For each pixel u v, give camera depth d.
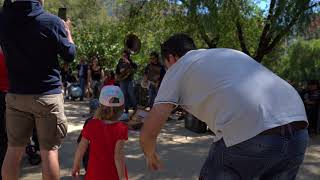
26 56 3.61
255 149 2.46
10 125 3.81
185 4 13.16
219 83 2.54
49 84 3.68
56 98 3.72
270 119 2.47
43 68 3.65
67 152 6.78
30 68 3.62
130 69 10.68
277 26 12.12
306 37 13.23
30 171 5.65
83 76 15.20
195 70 2.60
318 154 6.93
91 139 4.04
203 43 15.73
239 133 2.48
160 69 10.87
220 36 14.23
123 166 4.05
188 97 2.64
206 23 12.05
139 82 13.19
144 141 2.66
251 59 2.73
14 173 3.84
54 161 3.79
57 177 3.81
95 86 13.80
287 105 2.55
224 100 2.51
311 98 8.87
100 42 21.08
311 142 7.88
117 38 21.14
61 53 3.70
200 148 7.34
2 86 4.94
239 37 14.92
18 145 3.85
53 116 3.72
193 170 5.95
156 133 2.64
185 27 14.69
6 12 3.63
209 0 11.87
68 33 3.85
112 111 4.03
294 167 2.63
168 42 2.84
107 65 21.00
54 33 3.63
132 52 11.65
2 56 4.93
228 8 12.27
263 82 2.57
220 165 2.57
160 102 2.64
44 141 3.76
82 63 15.45
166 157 6.64
